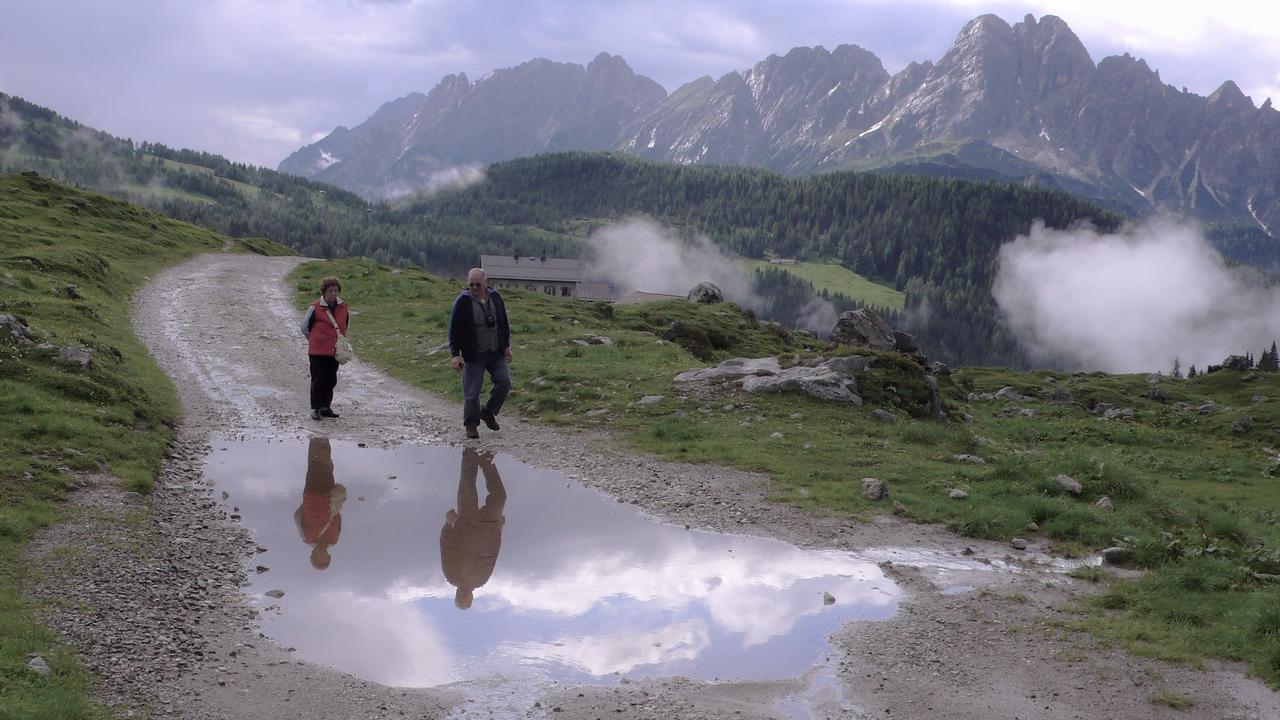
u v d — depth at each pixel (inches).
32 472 414.3
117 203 2748.5
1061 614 329.1
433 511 450.0
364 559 372.2
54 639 261.4
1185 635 302.7
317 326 677.9
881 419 740.7
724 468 557.3
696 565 379.2
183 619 295.1
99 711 225.0
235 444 584.1
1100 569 388.2
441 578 353.1
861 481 521.7
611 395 768.9
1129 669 278.4
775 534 428.5
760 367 848.3
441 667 272.4
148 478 447.8
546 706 249.1
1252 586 356.5
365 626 301.7
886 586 358.6
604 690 260.2
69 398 562.3
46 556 327.3
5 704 214.2
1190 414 2001.7
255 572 350.6
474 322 628.1
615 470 549.6
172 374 818.2
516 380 844.6
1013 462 552.1
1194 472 908.6
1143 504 508.7
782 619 319.6
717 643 297.0
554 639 297.0
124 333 989.8
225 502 446.9
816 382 787.4
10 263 1229.1
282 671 263.3
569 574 362.6
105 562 331.9
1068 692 262.2
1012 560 398.6
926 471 557.9
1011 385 2498.8
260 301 1486.2
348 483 498.9
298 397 768.3
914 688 264.8
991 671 277.1
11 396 524.1
